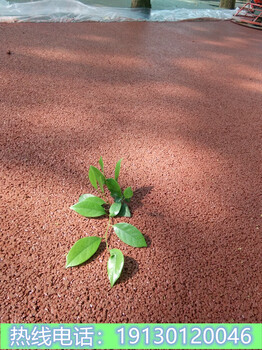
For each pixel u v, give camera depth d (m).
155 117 0.76
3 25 1.27
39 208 0.47
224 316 0.37
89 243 0.41
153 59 1.14
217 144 0.69
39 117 0.69
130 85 0.91
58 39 1.20
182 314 0.37
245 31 1.82
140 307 0.37
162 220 0.48
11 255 0.40
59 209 0.47
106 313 0.36
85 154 0.59
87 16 1.56
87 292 0.37
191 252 0.44
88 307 0.36
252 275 0.42
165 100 0.85
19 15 1.41
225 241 0.46
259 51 1.45
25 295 0.36
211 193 0.54
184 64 1.14
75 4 1.63
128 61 1.08
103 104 0.78
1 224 0.44
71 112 0.72
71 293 0.37
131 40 1.33
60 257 0.41
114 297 0.37
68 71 0.94
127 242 0.42
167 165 0.60
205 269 0.42
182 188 0.55
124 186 0.53
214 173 0.59
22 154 0.57
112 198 0.50
